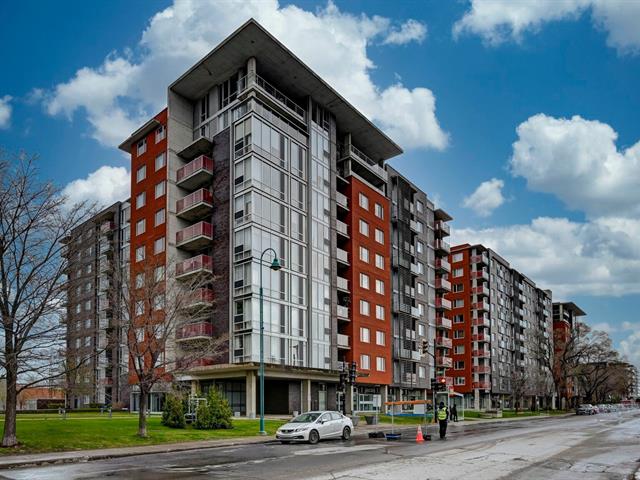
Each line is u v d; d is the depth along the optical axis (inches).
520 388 3225.9
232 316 1659.7
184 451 836.6
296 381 1787.6
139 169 2044.8
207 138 1828.2
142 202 1996.8
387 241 2338.8
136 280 1089.4
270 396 1811.0
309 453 781.9
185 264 1747.0
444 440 1023.0
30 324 788.0
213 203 1797.5
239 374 1628.9
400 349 2369.6
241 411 1739.7
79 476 568.4
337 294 1996.8
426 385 2600.9
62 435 895.1
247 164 1697.8
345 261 2057.1
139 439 933.2
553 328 5413.4
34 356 790.5
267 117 1756.9
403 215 2564.0
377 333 2169.0
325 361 1845.5
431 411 1969.7
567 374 3644.2
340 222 2066.9
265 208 1701.5
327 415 1029.2
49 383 855.1
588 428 1460.4
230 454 781.9
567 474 570.6
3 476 575.8
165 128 1942.7
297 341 1740.9
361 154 2315.5
